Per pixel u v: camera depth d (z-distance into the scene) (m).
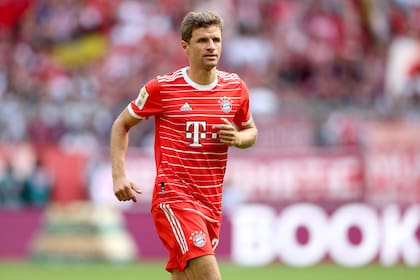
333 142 48.44
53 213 46.09
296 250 45.25
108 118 50.81
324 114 49.22
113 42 65.25
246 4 66.50
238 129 21.97
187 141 20.69
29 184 46.75
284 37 65.50
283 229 45.50
